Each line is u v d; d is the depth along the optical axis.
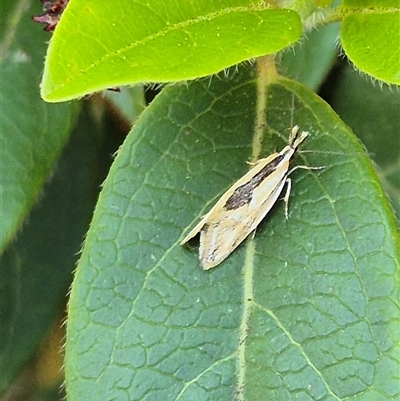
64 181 0.06
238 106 0.05
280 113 0.05
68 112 0.05
